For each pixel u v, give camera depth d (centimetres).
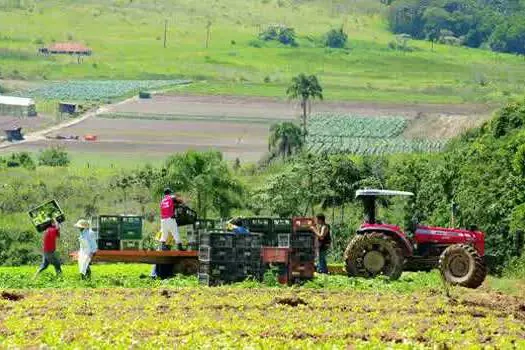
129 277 9475
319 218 10194
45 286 8762
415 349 5894
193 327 6394
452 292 8644
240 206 16950
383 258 9719
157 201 17900
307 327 6538
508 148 13625
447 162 14712
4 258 14800
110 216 9894
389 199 14388
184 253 9794
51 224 9650
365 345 5919
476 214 13150
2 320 6675
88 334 6016
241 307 7344
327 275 9706
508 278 11312
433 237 9812
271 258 9044
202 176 16725
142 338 6050
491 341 6291
